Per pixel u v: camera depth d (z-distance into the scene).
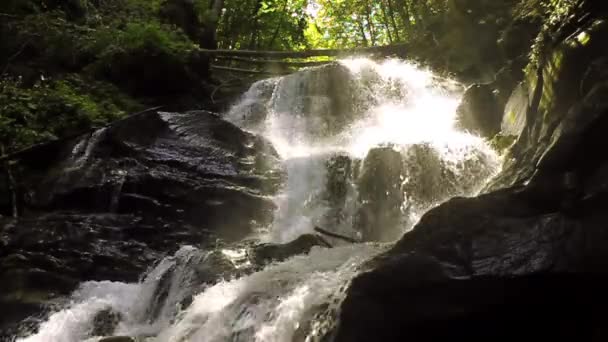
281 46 30.95
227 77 20.91
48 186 10.34
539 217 4.77
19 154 10.55
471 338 4.76
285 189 10.95
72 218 9.56
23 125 11.84
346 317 4.80
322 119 15.30
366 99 15.78
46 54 14.86
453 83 15.02
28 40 14.72
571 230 4.57
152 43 15.55
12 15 15.45
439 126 12.69
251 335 5.91
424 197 9.82
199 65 17.39
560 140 4.87
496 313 4.68
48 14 15.98
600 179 4.59
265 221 10.48
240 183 10.89
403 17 24.45
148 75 15.34
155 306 7.94
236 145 11.56
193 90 16.20
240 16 28.39
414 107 14.95
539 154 5.53
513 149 7.27
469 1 16.59
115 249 9.26
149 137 11.25
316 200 10.70
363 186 10.27
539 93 6.81
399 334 4.76
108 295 8.33
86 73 14.89
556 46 6.13
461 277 4.70
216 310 6.52
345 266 6.24
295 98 16.23
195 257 8.08
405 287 4.75
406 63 17.59
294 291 5.88
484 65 15.48
